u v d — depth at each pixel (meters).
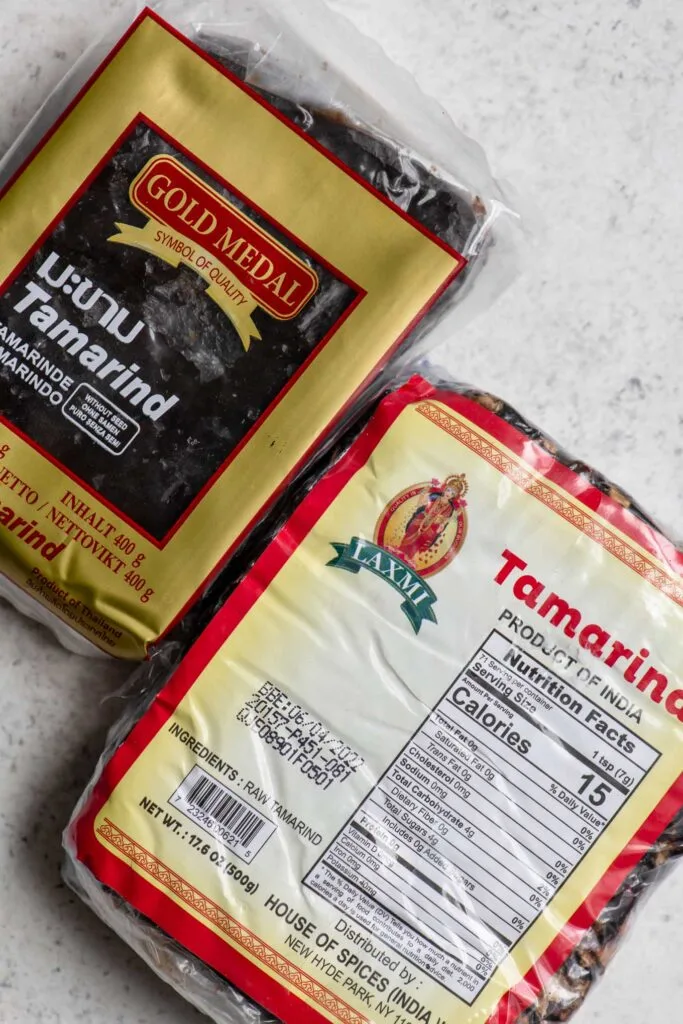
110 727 0.65
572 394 0.70
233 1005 0.56
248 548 0.58
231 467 0.56
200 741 0.55
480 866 0.55
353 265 0.55
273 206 0.55
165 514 0.56
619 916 0.56
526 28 0.70
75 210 0.55
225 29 0.57
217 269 0.55
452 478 0.56
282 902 0.55
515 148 0.70
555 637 0.55
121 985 0.66
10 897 0.66
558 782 0.55
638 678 0.56
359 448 0.56
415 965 0.55
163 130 0.55
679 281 0.70
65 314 0.55
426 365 0.61
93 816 0.55
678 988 0.70
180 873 0.55
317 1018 0.55
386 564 0.55
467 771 0.55
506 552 0.56
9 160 0.57
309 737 0.55
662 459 0.70
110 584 0.56
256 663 0.55
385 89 0.59
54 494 0.56
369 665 0.55
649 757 0.55
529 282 0.70
